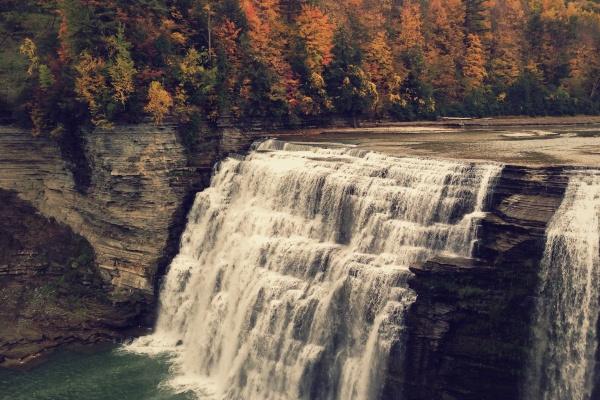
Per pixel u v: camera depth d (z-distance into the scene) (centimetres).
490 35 11812
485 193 4222
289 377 4531
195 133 6556
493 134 7906
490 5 12962
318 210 5212
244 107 7162
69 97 6162
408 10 10931
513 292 3731
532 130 8681
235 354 4953
